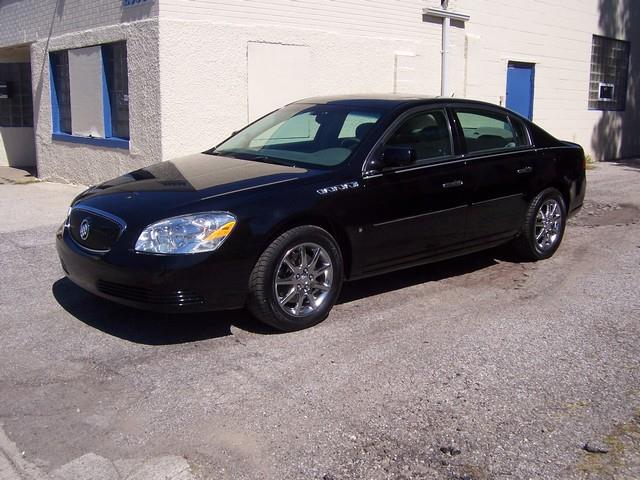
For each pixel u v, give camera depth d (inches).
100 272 187.9
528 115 629.3
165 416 154.2
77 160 464.4
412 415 155.1
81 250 195.5
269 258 191.0
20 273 256.7
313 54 430.0
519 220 270.5
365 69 462.3
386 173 218.7
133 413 155.6
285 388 167.3
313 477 132.6
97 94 434.6
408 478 132.3
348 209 207.5
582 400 162.6
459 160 242.2
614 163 705.0
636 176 578.2
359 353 187.8
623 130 766.5
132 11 386.9
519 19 592.4
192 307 183.0
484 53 561.3
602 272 271.0
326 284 205.9
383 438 145.7
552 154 281.4
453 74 534.6
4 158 617.6
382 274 244.4
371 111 234.1
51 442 144.0
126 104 417.4
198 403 159.9
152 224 182.5
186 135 379.9
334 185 205.5
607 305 230.4
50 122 496.7
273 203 192.4
